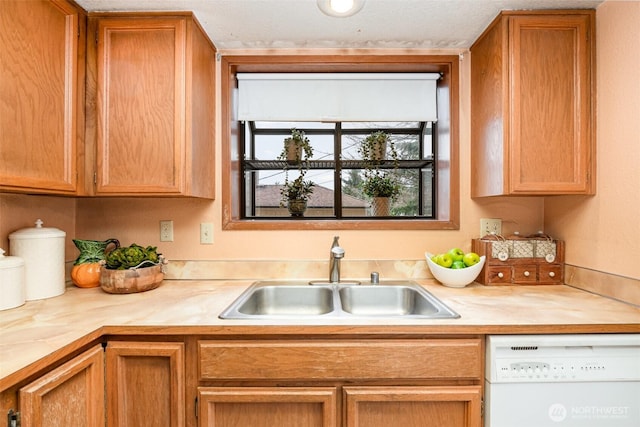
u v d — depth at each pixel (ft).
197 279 5.58
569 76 4.54
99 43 4.53
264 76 5.95
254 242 5.62
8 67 3.48
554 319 3.52
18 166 3.59
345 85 6.01
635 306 3.94
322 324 3.41
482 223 5.63
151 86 4.54
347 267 5.60
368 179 6.21
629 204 4.03
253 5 4.44
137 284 4.62
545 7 4.50
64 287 4.72
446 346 3.43
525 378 3.35
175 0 4.33
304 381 3.45
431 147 6.31
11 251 4.29
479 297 4.42
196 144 4.78
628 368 3.36
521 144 4.53
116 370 3.42
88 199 5.62
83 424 3.12
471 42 5.44
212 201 5.62
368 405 3.45
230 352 3.41
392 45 5.52
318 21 4.81
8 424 2.44
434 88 6.02
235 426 3.45
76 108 4.33
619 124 4.15
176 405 3.42
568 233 5.08
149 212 5.61
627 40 4.03
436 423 3.47
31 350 2.72
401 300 5.16
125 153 4.55
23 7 3.64
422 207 6.38
